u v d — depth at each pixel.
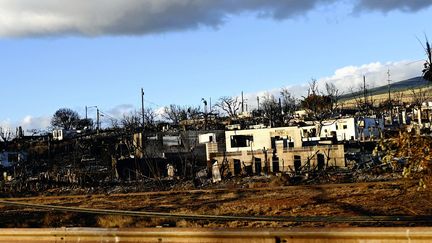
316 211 25.55
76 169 67.00
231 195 36.41
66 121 147.75
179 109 129.00
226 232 7.57
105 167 72.81
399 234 6.67
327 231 7.04
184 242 7.86
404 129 12.08
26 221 26.28
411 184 13.49
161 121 122.56
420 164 11.77
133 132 86.38
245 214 25.97
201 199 35.66
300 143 70.06
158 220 22.56
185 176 55.41
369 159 55.38
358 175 43.66
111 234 8.42
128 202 36.25
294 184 42.44
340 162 56.84
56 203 37.44
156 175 58.84
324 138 76.50
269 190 38.06
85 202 37.53
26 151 97.06
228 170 58.06
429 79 12.83
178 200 35.88
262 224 19.84
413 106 92.62
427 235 6.53
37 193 49.34
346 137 88.00
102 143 88.81
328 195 32.16
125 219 23.20
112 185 53.09
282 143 60.16
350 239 6.92
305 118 107.19
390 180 38.50
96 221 24.67
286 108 123.44
